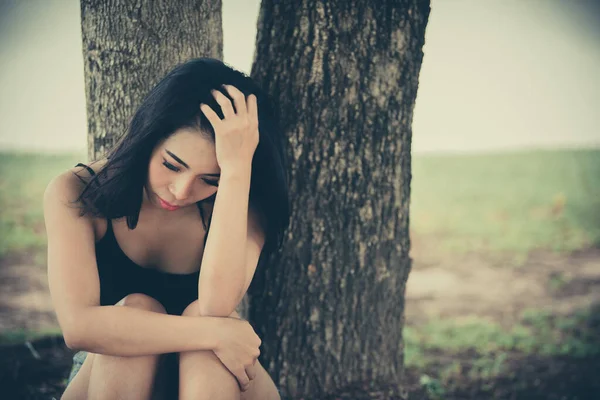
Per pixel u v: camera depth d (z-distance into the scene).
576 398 4.45
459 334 6.03
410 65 3.07
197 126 2.19
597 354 5.32
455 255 9.23
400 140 3.12
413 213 11.45
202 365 2.25
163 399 2.33
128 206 2.30
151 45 2.94
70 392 2.31
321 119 2.98
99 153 3.06
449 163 14.92
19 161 12.59
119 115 2.99
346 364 3.21
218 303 2.31
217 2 3.10
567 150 15.45
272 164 2.48
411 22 3.03
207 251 2.31
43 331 5.41
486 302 7.24
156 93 2.24
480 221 10.91
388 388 3.26
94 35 2.96
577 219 10.84
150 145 2.21
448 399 4.38
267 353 3.18
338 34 2.92
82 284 2.25
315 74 2.94
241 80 2.39
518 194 12.43
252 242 2.56
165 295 2.61
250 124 2.29
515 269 8.54
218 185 2.31
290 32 2.93
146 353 2.21
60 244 2.28
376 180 3.08
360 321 3.19
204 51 3.06
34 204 10.25
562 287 7.75
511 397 4.43
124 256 2.51
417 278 8.26
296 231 3.06
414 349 5.51
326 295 3.12
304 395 3.18
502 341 5.73
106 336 2.19
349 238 3.10
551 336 5.91
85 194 2.33
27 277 7.34
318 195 3.04
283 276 3.11
